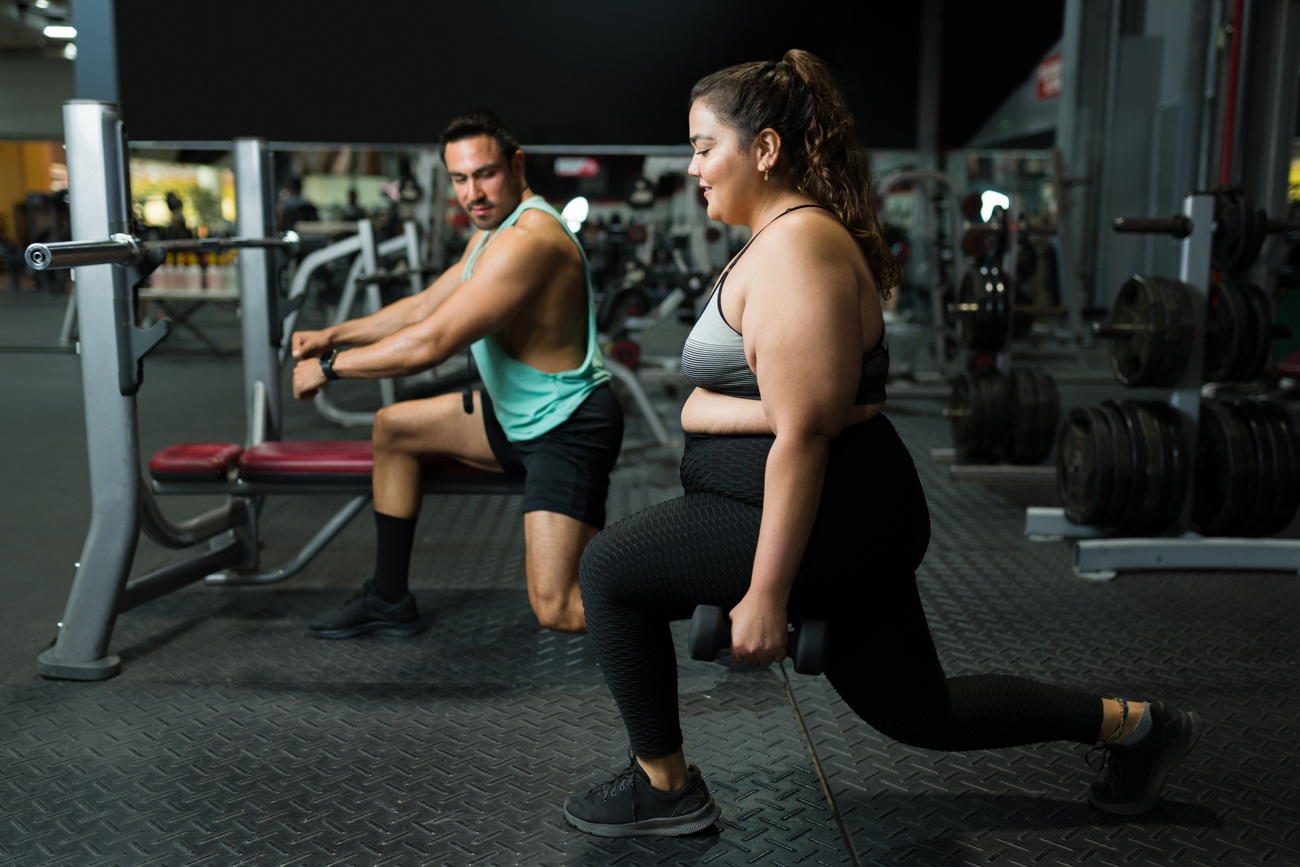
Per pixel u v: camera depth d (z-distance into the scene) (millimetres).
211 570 2635
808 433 1182
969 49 8578
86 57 3328
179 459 2340
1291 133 4559
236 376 6734
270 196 2730
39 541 3166
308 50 3447
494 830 1597
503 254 2033
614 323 4609
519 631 2455
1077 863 1510
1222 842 1568
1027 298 7461
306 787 1727
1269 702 2068
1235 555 2904
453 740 1900
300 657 2287
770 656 1217
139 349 2125
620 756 1844
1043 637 2418
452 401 2279
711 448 1338
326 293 10289
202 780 1747
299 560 2689
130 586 2273
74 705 2037
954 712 1445
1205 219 2879
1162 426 2926
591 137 3480
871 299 1252
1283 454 2865
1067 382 6574
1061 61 8648
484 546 3174
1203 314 2908
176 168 16141
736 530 1308
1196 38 6613
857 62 6941
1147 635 2432
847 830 1601
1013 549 3152
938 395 5824
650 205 7242
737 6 3236
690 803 1564
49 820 1617
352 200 11594
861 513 1270
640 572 1362
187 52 3420
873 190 1343
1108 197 8711
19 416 5172
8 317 10195
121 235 1988
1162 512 2947
